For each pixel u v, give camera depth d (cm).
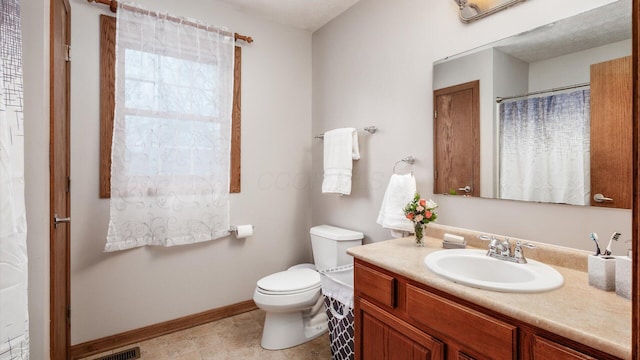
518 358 83
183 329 213
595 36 111
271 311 183
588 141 113
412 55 180
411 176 173
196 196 208
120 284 191
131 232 188
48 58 112
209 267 224
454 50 158
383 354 127
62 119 149
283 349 189
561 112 120
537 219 127
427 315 107
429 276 106
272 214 254
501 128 139
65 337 161
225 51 220
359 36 220
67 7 162
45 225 108
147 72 192
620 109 105
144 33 191
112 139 184
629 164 104
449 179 161
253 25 242
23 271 78
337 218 243
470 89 150
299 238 269
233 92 231
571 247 117
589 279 98
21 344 77
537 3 127
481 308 91
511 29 135
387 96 198
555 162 122
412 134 181
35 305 103
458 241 143
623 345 63
